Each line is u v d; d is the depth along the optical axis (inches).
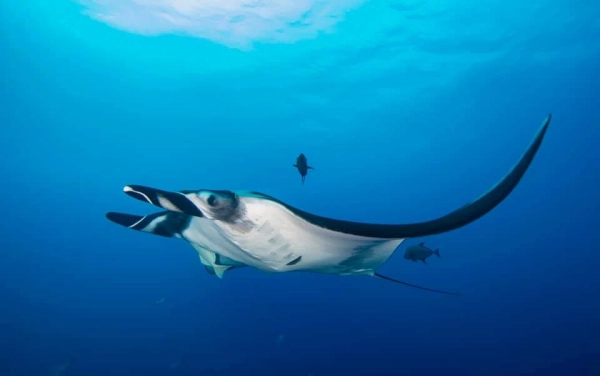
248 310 804.6
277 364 524.1
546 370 504.7
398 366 517.7
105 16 507.8
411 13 480.7
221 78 634.8
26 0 496.1
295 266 101.1
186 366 539.2
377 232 79.0
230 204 85.6
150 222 124.1
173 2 468.4
